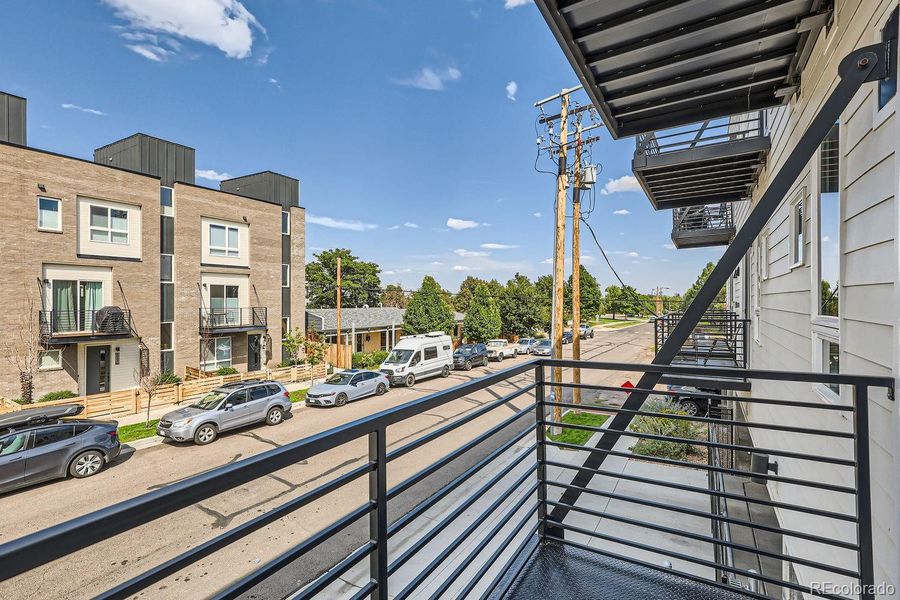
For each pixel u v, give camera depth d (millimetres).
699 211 10430
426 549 4969
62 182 11336
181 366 13914
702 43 2805
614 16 2551
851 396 2254
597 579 2012
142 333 12875
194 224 14320
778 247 4453
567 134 10078
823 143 2943
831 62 2561
